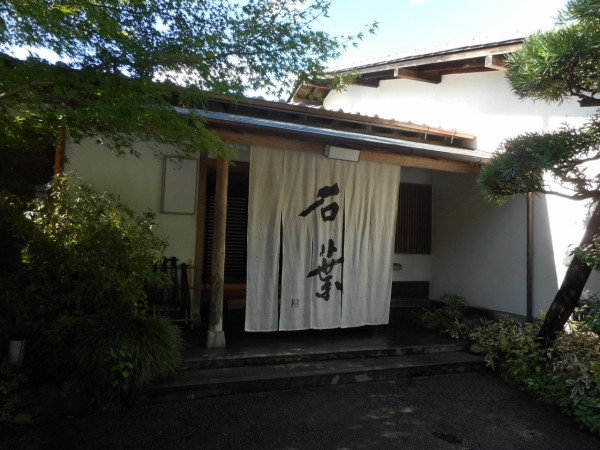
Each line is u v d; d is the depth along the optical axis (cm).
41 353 493
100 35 367
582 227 707
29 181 651
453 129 938
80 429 436
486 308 864
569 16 521
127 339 488
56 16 337
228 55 429
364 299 783
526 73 540
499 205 845
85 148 689
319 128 759
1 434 419
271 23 435
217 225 634
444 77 984
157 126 421
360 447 428
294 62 446
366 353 666
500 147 601
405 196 973
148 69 392
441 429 477
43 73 363
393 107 1143
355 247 774
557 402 538
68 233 518
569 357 568
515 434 474
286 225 721
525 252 793
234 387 534
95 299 520
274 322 714
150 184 731
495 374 652
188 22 415
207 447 412
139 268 529
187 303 732
